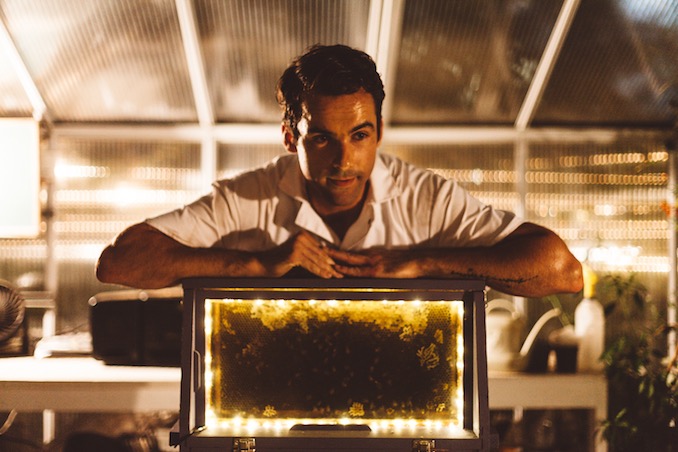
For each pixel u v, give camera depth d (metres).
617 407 2.35
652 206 2.89
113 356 2.38
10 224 2.79
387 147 2.87
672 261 2.87
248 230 1.54
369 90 1.24
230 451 1.17
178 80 2.75
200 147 2.88
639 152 2.89
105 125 2.85
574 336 2.34
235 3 2.56
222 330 1.23
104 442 2.35
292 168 1.50
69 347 2.61
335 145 1.25
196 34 2.62
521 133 2.86
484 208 1.50
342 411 1.23
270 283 1.19
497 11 2.56
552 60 2.65
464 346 1.22
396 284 1.19
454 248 1.36
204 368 1.22
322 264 1.29
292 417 1.23
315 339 1.23
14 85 2.75
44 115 2.79
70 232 2.88
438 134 2.85
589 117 2.85
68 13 2.58
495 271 1.33
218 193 1.51
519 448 2.59
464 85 2.76
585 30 2.60
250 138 2.87
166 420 2.78
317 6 2.57
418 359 1.22
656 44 2.63
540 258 1.34
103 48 2.66
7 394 2.18
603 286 2.83
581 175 2.90
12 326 2.58
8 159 2.78
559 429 2.73
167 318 2.37
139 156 2.88
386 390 1.23
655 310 2.69
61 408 2.18
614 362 2.25
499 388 2.21
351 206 1.45
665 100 2.79
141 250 1.34
